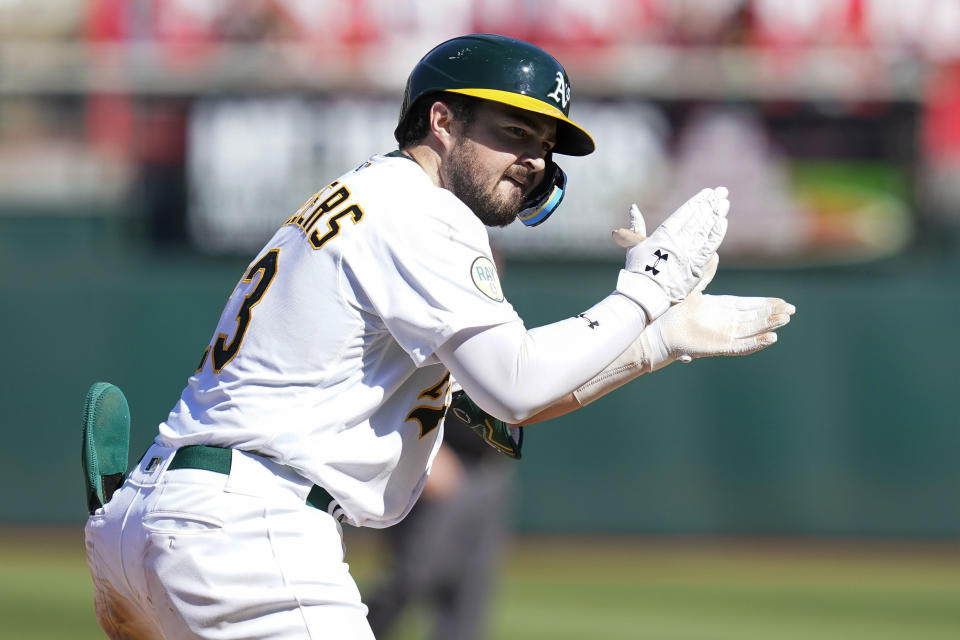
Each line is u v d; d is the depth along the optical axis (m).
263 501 9.60
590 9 41.03
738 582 32.56
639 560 35.94
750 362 39.00
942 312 39.19
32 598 27.89
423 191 9.98
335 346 9.81
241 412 9.78
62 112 41.31
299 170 41.12
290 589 9.50
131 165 41.16
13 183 41.06
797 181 40.91
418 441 10.42
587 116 41.03
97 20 41.38
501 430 11.79
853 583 32.66
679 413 38.81
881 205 40.78
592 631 25.50
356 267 9.78
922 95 40.91
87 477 10.77
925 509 38.84
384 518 10.45
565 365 9.62
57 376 39.06
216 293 39.62
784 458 38.84
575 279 40.50
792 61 41.09
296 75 41.16
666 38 41.12
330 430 9.81
